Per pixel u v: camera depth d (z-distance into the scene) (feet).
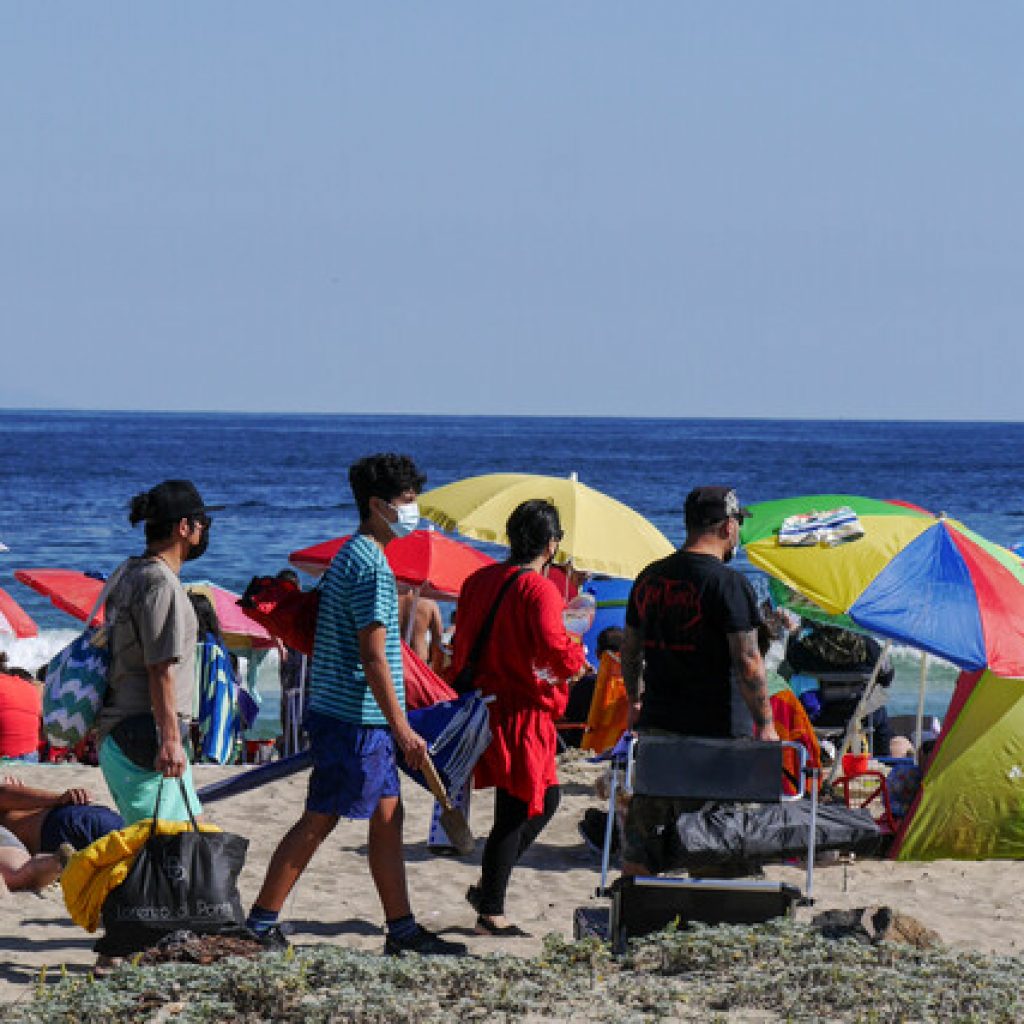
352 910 47.26
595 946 39.52
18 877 46.47
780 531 60.70
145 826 38.29
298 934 44.19
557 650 42.83
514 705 43.62
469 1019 34.81
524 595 43.42
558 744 76.64
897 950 39.45
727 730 41.34
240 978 35.55
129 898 37.70
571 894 50.55
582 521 70.49
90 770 71.92
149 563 38.17
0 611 77.41
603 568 69.26
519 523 44.34
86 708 38.19
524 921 46.68
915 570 59.11
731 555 43.04
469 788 44.93
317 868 52.85
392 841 39.78
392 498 38.70
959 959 39.47
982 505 516.73
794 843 41.70
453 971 37.19
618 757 43.42
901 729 82.48
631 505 480.64
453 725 40.22
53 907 45.62
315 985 36.70
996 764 57.67
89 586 85.66
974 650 56.49
